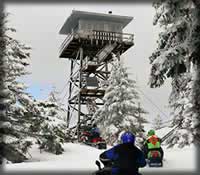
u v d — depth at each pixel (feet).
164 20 51.37
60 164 44.24
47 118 82.12
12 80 66.18
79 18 143.13
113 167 16.07
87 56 143.33
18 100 67.82
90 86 134.72
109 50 137.18
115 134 103.40
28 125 69.82
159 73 50.85
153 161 37.70
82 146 93.66
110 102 109.40
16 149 65.21
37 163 46.73
